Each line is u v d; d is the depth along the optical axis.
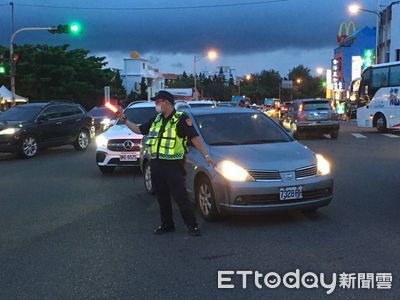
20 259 5.75
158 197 6.68
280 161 7.00
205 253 5.82
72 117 18.53
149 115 13.02
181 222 7.29
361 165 13.15
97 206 8.56
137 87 72.12
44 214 8.02
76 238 6.57
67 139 18.20
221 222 7.19
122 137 11.93
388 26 54.81
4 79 47.56
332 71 77.94
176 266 5.40
